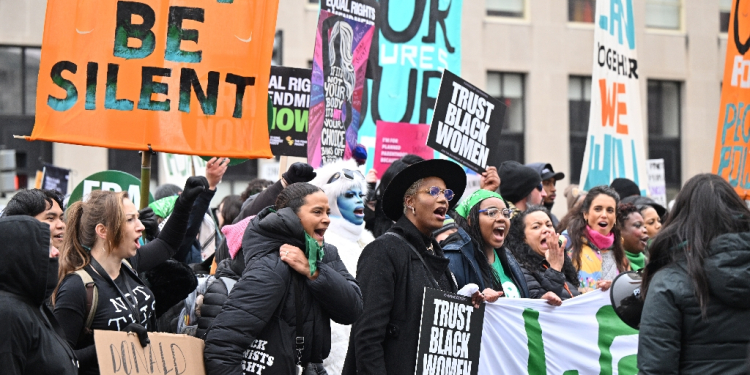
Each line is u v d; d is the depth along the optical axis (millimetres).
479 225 5277
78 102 4988
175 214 4754
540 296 5660
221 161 5938
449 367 4484
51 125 4930
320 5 6348
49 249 3506
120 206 4168
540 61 23516
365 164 7102
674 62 24641
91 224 4129
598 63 8094
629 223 7000
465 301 4574
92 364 3904
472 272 5109
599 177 8062
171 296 4703
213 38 5223
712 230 3730
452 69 7797
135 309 4160
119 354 3762
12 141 21391
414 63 7645
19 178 14547
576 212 6672
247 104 5246
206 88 5184
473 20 23062
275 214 4195
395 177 4457
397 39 7590
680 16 24844
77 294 3961
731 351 3680
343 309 4211
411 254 4434
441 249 4730
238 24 5262
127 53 5078
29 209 4531
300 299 4160
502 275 5520
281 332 4105
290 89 7336
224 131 5199
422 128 7332
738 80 7895
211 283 4648
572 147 23922
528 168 6945
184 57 5164
